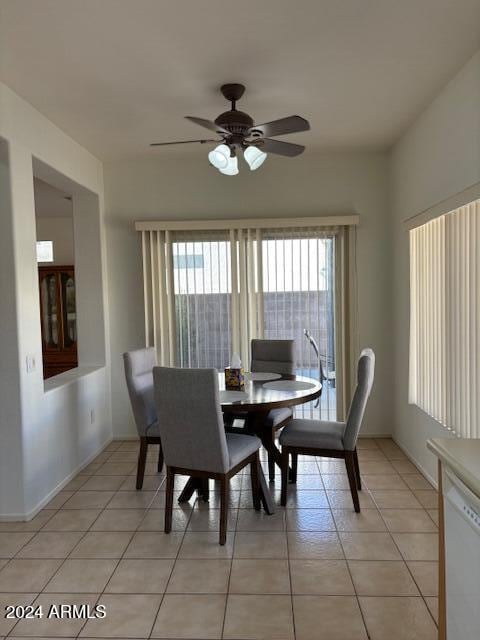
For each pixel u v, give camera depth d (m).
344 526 3.17
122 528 3.21
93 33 2.55
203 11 2.37
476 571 1.51
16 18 2.39
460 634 1.64
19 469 3.31
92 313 4.97
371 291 4.96
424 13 2.43
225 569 2.70
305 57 2.86
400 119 3.96
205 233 5.01
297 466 4.20
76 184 4.43
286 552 2.86
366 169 4.91
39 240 7.29
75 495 3.76
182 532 3.14
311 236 4.97
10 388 3.28
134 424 5.15
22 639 2.20
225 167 3.21
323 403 5.04
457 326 3.16
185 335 5.05
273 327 5.03
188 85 3.21
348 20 2.48
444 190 3.36
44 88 3.20
